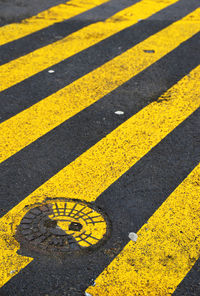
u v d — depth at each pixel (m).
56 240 3.89
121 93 6.30
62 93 6.27
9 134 5.35
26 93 6.23
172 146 5.23
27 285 3.48
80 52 7.46
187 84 6.57
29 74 6.74
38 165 4.85
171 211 4.28
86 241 3.89
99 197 4.42
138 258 3.75
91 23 8.66
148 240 3.93
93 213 4.22
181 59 7.29
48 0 9.86
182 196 4.48
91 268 3.64
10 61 7.12
